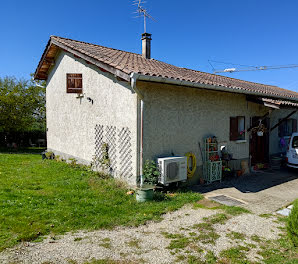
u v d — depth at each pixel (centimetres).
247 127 986
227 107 896
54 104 1176
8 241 370
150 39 1130
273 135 1130
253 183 816
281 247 386
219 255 358
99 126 816
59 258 333
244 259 349
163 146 699
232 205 588
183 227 452
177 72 837
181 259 343
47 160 1124
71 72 985
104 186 676
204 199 630
